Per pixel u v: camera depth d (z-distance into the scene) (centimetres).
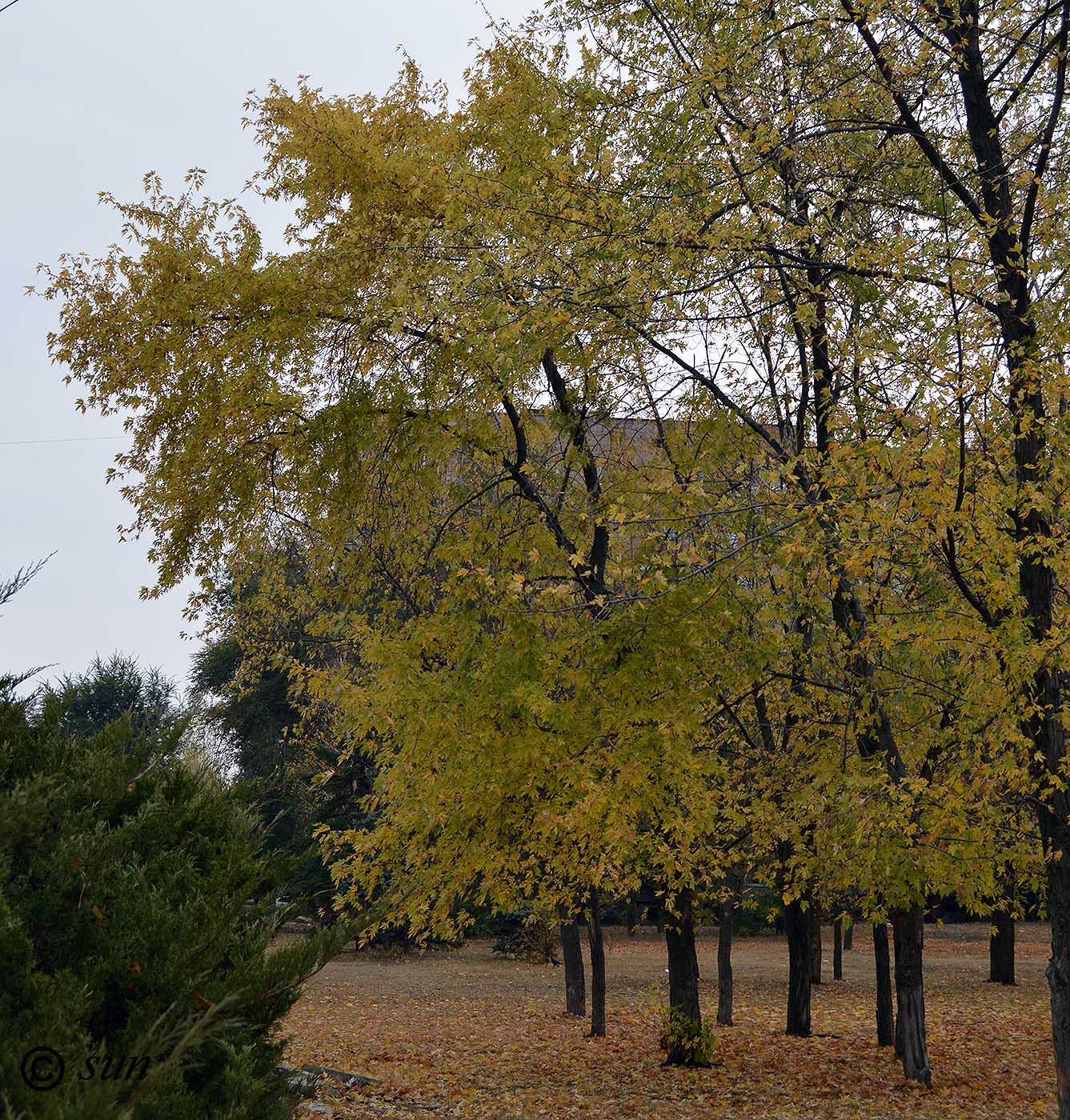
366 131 1070
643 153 1018
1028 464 757
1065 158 907
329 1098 1142
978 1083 1286
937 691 1009
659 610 953
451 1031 1742
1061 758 713
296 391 1097
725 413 1095
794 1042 1585
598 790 871
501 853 998
